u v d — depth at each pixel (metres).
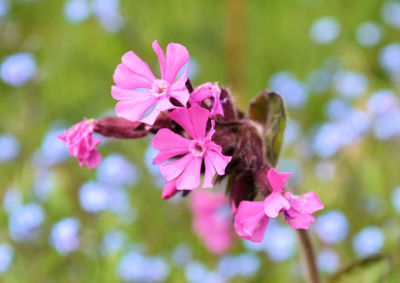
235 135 0.42
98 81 0.74
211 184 0.39
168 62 0.40
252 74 0.77
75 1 0.74
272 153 0.44
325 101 0.71
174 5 0.79
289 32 0.78
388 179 0.58
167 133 0.40
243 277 0.53
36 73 0.67
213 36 0.78
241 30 0.76
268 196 0.40
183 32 0.79
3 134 0.67
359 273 0.46
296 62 0.77
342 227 0.52
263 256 0.55
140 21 0.79
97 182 0.57
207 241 0.56
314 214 0.57
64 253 0.52
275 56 0.77
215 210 0.55
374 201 0.56
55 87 0.73
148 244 0.55
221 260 0.55
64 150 0.60
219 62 0.77
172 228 0.57
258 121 0.44
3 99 0.71
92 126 0.42
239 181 0.42
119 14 0.76
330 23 0.72
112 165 0.55
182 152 0.40
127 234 0.55
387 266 0.46
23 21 0.81
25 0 0.81
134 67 0.40
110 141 0.62
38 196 0.57
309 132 0.67
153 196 0.58
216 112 0.40
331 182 0.59
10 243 0.53
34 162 0.61
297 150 0.64
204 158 0.40
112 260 0.52
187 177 0.40
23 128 0.67
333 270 0.52
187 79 0.41
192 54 0.78
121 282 0.52
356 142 0.60
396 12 0.76
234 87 0.75
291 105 0.66
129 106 0.40
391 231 0.53
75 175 0.61
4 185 0.63
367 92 0.70
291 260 0.53
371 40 0.74
